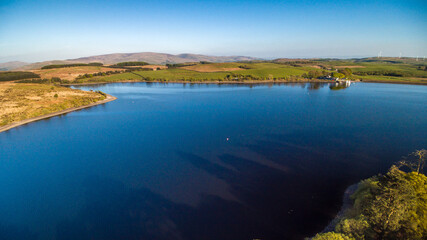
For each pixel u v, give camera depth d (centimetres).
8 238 3189
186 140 6694
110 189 4309
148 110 10775
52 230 3325
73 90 14950
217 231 3183
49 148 6334
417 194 2777
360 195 3328
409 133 6825
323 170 4694
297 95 14088
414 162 4872
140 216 3547
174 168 5012
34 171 5069
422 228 2392
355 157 5269
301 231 3105
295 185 4197
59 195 4169
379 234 2516
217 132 7331
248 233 3122
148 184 4425
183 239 3072
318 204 3638
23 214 3681
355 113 9425
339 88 16912
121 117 9531
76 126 8312
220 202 3800
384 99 12356
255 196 3919
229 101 12625
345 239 2323
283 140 6462
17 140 6981
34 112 9625
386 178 3350
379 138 6444
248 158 5362
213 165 5091
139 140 6806
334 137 6606
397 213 2498
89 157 5716
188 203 3816
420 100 11981
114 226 3356
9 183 4603
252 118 8956
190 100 13162
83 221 3488
